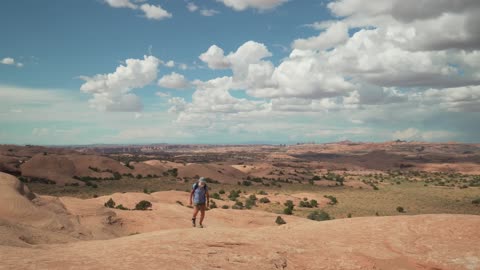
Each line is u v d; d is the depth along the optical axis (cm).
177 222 3272
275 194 9225
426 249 910
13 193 1823
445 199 9688
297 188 11869
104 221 2831
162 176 12175
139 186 9575
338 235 1076
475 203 8825
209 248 875
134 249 832
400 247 941
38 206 2031
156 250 824
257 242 966
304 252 923
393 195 10488
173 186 10031
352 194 10594
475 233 966
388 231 1063
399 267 843
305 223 1296
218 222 3622
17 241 996
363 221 1204
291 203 7838
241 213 4122
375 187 12300
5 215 1662
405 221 1130
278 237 1048
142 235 1095
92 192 7888
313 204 7819
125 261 716
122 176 11288
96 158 11894
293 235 1090
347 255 905
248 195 9050
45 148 17925
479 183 14350
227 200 7875
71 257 735
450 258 845
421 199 9644
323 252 927
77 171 10550
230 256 833
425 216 1160
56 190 7781
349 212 7206
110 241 1028
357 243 990
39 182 8662
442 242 938
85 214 2822
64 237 1413
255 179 13500
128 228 3000
